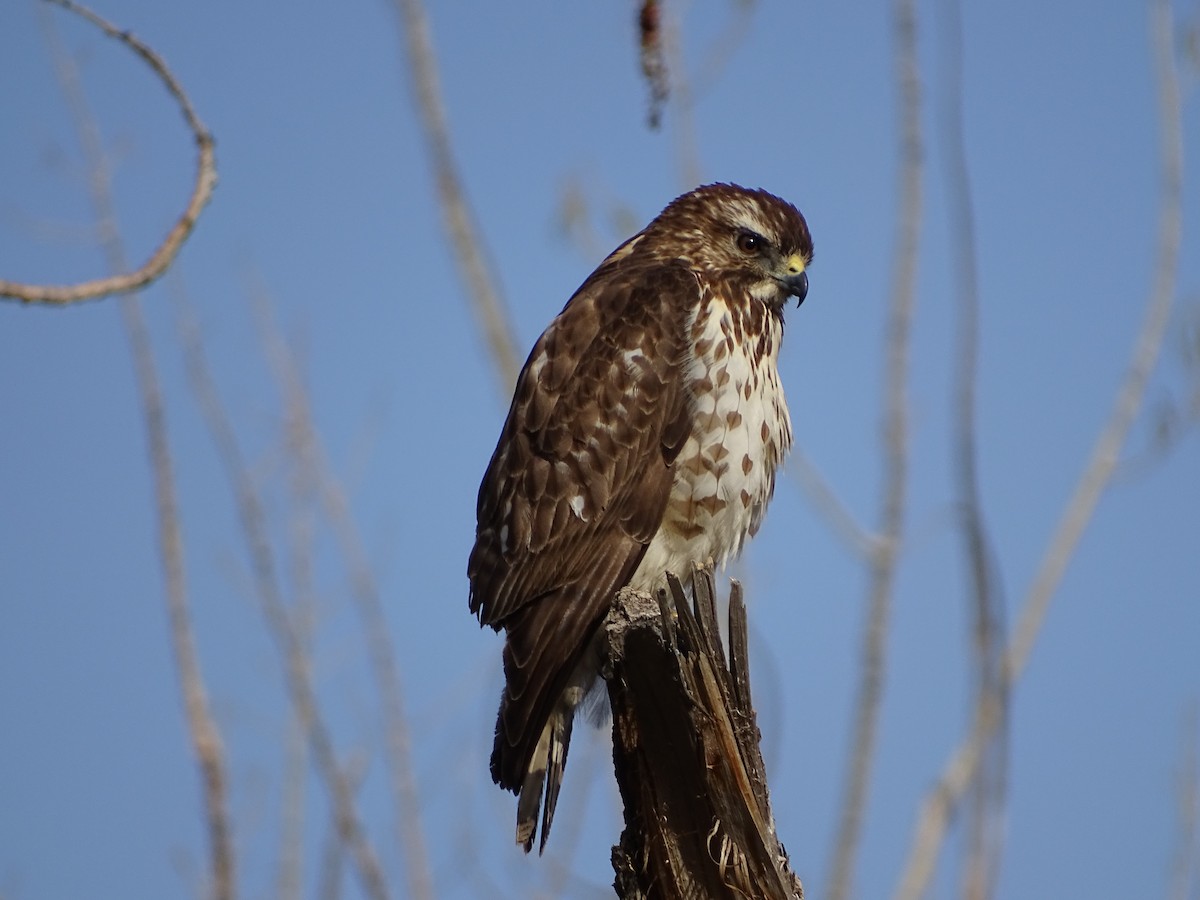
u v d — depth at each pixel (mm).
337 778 11328
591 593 10344
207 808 10766
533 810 9906
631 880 7977
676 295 11031
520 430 10859
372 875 11023
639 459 10609
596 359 10828
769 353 11297
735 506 10805
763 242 11672
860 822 10719
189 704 11031
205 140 6258
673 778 7875
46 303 5664
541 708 9969
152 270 5879
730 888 7789
